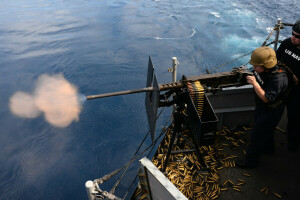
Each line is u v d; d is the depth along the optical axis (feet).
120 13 151.74
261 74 11.46
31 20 143.74
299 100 13.69
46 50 107.04
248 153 14.69
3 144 59.31
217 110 17.30
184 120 12.78
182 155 16.58
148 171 10.71
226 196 13.99
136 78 86.17
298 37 11.80
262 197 13.83
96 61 96.89
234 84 12.13
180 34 120.16
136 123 64.75
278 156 16.02
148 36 119.03
